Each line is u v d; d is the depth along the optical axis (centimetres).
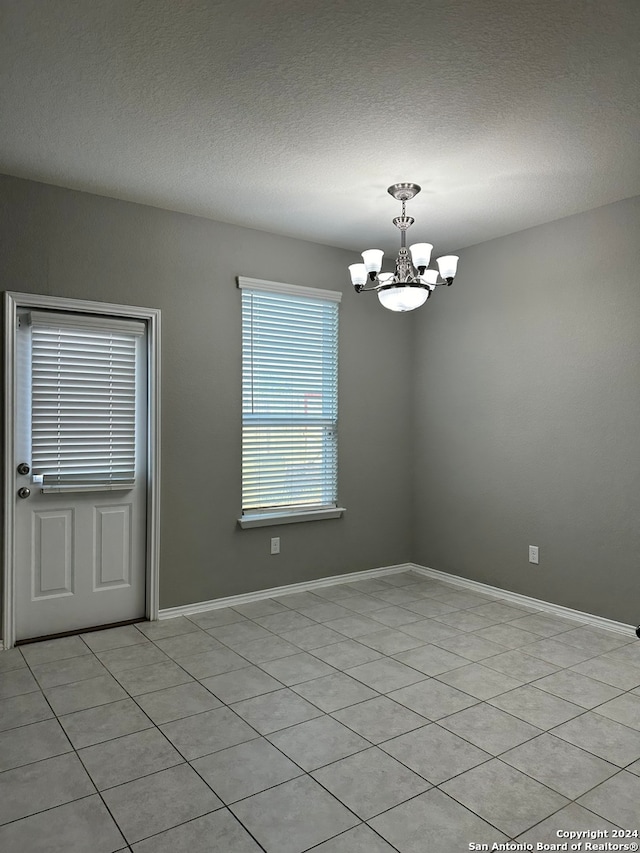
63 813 201
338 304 484
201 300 412
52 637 364
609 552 384
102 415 380
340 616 405
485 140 300
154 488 394
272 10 205
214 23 212
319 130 291
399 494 523
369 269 337
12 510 347
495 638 365
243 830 193
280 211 400
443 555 501
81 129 290
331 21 211
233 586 430
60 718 265
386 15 208
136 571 398
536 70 240
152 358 393
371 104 267
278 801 208
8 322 343
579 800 209
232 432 428
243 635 369
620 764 231
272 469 450
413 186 354
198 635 369
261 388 443
